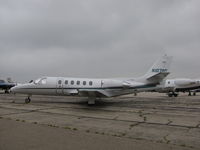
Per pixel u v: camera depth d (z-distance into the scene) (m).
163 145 6.75
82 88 20.00
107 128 9.32
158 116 13.15
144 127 9.70
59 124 10.11
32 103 20.69
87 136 7.73
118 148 6.30
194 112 15.23
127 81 20.97
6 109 15.77
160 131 8.88
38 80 20.73
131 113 14.43
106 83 19.98
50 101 23.03
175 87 34.75
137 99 28.36
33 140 7.06
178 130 9.13
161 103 22.41
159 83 21.41
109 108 17.23
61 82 20.30
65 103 20.89
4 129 8.68
